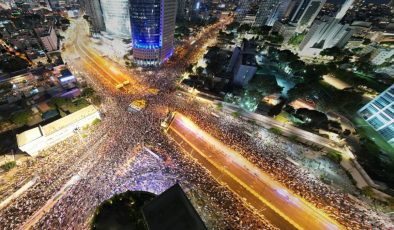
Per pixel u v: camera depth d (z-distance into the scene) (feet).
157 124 342.23
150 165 267.59
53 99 357.00
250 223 214.69
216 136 325.62
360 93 434.30
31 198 221.87
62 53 576.61
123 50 633.61
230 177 261.85
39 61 507.30
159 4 450.71
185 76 503.20
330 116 382.63
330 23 595.88
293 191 248.52
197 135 325.21
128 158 274.57
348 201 239.30
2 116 335.26
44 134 273.95
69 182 239.09
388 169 273.33
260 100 387.14
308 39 625.00
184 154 290.15
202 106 398.62
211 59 545.85
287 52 547.08
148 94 422.82
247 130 344.28
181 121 352.08
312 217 223.51
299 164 285.23
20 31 619.26
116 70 511.81
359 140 327.88
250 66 418.92
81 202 219.82
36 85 405.39
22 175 244.83
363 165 279.69
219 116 374.22
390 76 531.50
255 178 261.85
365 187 248.11
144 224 132.05
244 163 281.33
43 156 269.64
